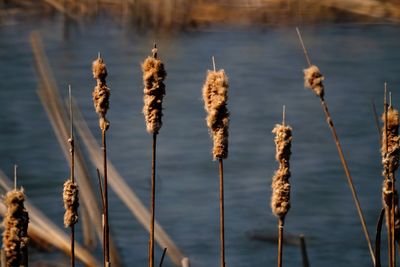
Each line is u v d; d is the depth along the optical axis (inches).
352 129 1144.8
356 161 1001.5
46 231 468.4
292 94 1346.0
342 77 1440.7
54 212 807.7
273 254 721.6
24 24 1813.5
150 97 262.2
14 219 235.8
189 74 1473.9
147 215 470.9
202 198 879.7
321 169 973.2
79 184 480.1
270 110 1258.0
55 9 1899.6
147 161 1015.0
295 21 1841.8
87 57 1572.3
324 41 1694.1
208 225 794.2
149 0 1883.6
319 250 723.4
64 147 495.5
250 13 1878.7
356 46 1648.6
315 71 307.9
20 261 236.1
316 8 1878.7
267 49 1642.5
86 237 611.2
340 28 1795.0
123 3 1875.0
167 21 1803.6
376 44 1658.5
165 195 888.3
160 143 1092.5
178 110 1257.4
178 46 1672.0
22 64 1486.2
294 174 956.6
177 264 460.1
